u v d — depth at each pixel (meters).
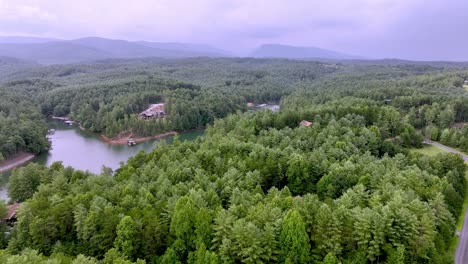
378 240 56.44
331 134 120.12
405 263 56.66
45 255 64.38
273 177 92.69
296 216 56.47
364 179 79.12
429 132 144.75
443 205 66.94
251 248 54.31
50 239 66.69
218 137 129.12
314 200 66.31
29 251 55.81
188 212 61.72
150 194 73.31
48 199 75.25
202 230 59.50
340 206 61.41
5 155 147.25
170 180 84.75
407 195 65.88
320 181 84.31
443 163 97.19
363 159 94.12
